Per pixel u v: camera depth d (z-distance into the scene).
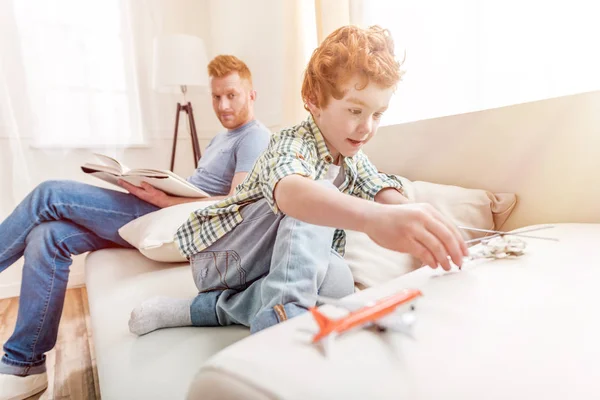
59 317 1.05
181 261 1.09
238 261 0.70
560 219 0.85
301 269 0.57
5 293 2.16
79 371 1.21
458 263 0.42
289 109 1.97
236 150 1.55
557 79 1.13
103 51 2.29
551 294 0.36
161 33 2.54
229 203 0.74
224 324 0.66
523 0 1.20
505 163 0.95
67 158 2.24
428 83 1.49
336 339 0.27
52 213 1.10
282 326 0.30
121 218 1.20
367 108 0.60
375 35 0.62
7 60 2.08
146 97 2.46
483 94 1.32
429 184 1.04
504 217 0.93
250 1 2.44
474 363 0.25
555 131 0.85
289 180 0.53
